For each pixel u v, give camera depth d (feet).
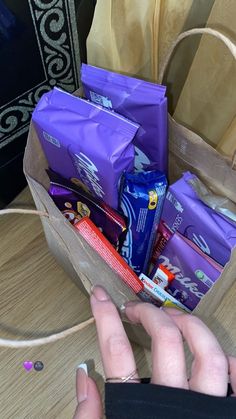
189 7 1.38
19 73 1.74
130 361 0.93
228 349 1.65
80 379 1.06
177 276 1.56
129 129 1.32
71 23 1.80
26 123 1.92
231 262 1.25
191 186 1.42
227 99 1.42
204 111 1.51
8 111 1.81
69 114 1.40
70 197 1.55
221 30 1.33
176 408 0.81
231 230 1.37
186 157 1.46
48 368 1.60
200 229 1.42
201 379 0.88
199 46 1.40
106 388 0.87
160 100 1.31
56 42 1.80
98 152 1.33
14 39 1.63
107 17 1.44
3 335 1.67
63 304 1.76
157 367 0.88
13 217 1.98
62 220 1.26
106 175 1.38
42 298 1.77
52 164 1.62
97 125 1.36
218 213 1.41
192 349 0.94
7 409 1.52
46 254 1.88
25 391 1.56
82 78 1.48
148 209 1.43
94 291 1.12
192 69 1.45
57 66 1.89
